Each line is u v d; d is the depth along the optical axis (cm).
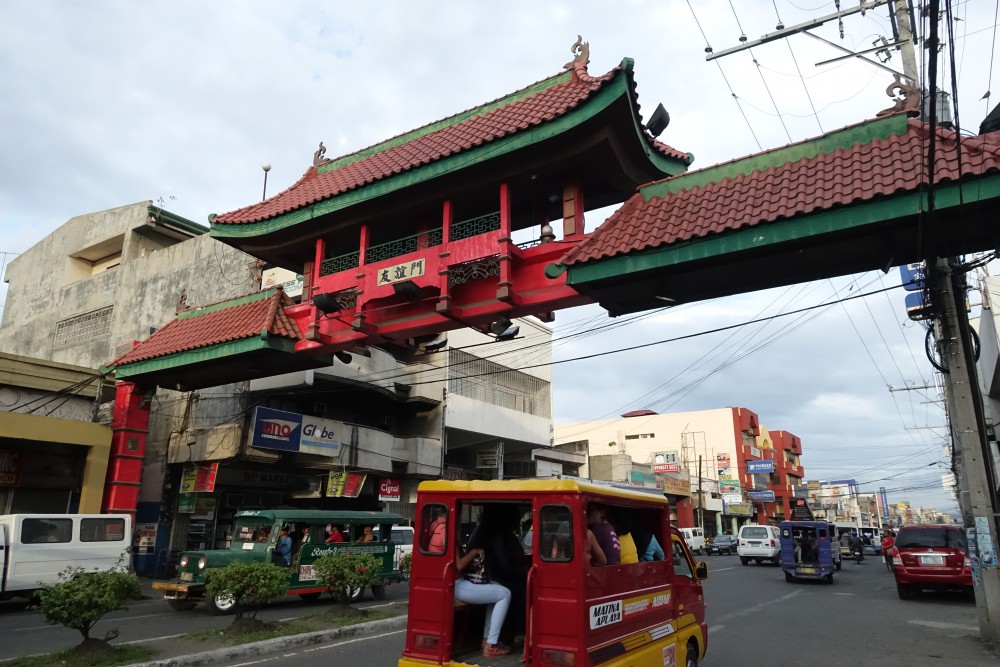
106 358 2830
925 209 809
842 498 10081
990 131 992
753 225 902
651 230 1006
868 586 1998
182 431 2212
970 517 1059
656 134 1232
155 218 2975
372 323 1408
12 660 838
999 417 2194
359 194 1360
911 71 1139
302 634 1027
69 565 1455
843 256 928
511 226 1441
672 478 4784
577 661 478
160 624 1194
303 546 1418
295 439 2148
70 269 3262
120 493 1822
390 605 1409
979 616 1052
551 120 1134
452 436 2927
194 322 1809
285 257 1633
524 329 3278
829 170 924
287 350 1531
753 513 6044
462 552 602
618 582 557
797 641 1053
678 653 672
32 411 1830
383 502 2544
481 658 551
